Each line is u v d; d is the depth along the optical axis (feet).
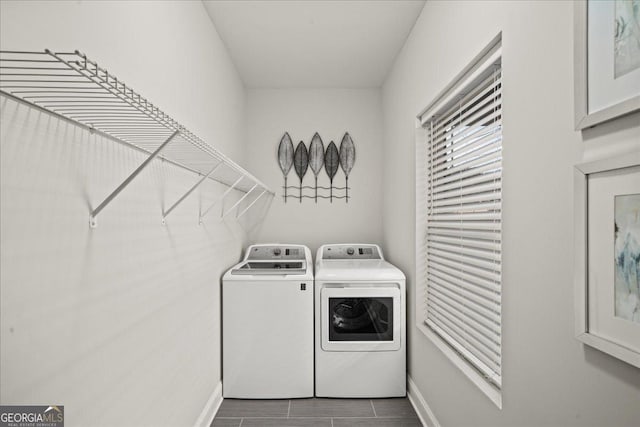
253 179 7.72
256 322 9.84
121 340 4.63
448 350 7.08
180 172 6.74
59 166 3.46
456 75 6.43
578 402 3.47
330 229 13.58
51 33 3.35
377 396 9.81
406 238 9.99
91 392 3.98
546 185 3.97
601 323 3.14
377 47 10.51
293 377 9.84
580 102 3.28
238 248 12.03
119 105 3.29
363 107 13.61
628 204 2.84
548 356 3.94
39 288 3.21
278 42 10.16
